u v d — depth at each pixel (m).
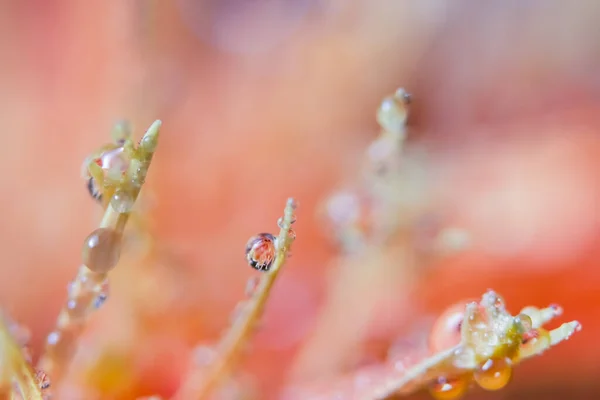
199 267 0.06
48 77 0.07
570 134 0.07
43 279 0.06
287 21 0.07
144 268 0.06
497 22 0.08
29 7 0.07
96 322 0.06
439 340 0.05
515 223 0.07
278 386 0.06
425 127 0.08
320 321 0.06
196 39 0.07
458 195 0.07
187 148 0.07
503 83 0.08
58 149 0.07
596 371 0.06
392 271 0.06
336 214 0.06
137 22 0.07
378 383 0.05
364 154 0.07
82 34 0.07
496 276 0.06
